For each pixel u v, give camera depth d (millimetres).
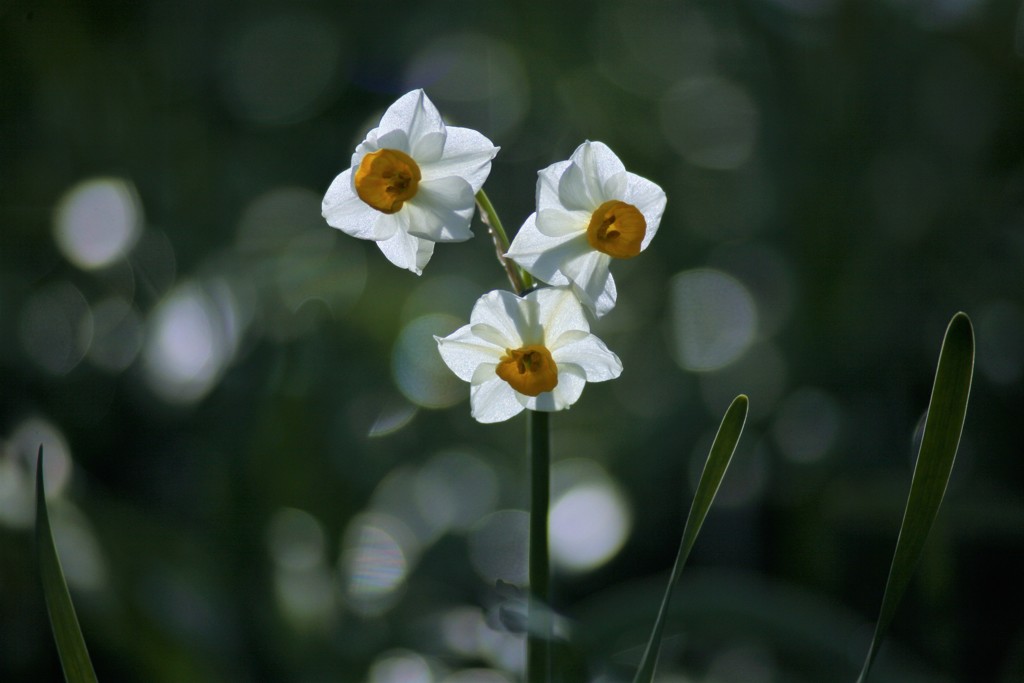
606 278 672
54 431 965
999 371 1077
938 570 905
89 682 662
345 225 681
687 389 1327
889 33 1229
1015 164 1208
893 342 1165
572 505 1157
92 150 1329
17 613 855
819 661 800
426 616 903
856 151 1233
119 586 820
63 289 1256
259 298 1141
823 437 1130
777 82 1310
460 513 1207
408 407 1261
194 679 811
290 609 855
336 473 1058
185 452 1072
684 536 671
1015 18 1183
